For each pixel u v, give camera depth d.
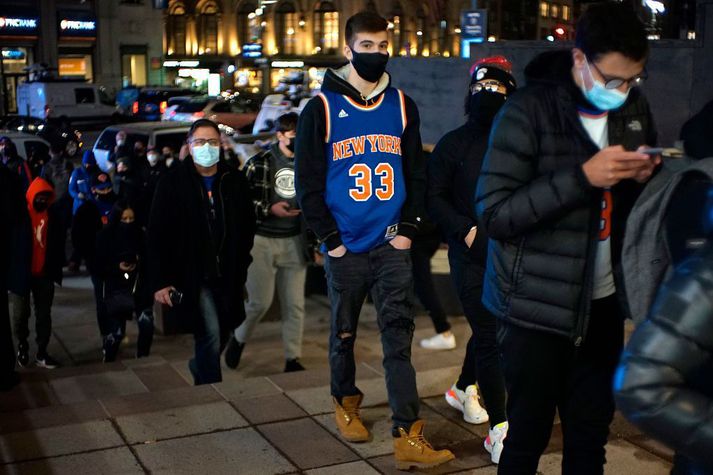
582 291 2.66
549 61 2.71
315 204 4.07
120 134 16.00
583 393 2.89
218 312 5.56
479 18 12.70
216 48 59.53
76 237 8.27
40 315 8.02
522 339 2.79
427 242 6.57
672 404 1.58
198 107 30.81
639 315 2.01
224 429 4.54
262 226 6.35
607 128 2.67
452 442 4.38
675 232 1.87
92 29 52.06
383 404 4.89
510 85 4.05
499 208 2.64
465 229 3.93
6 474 3.99
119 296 7.81
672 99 9.39
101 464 4.10
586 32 2.38
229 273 5.53
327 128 4.04
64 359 8.56
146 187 9.73
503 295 2.78
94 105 35.72
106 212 9.94
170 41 59.31
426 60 11.89
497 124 2.73
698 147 2.01
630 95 2.70
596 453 2.91
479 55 10.99
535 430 2.88
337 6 57.78
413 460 3.98
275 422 4.64
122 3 53.72
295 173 4.12
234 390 5.16
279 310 9.03
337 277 4.16
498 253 2.78
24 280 7.45
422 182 4.18
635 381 1.61
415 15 58.06
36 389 6.58
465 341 7.07
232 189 5.50
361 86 4.08
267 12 58.69
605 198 2.68
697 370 1.60
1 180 5.98
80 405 4.92
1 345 6.30
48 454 4.22
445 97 11.86
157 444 4.34
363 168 4.04
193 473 4.00
